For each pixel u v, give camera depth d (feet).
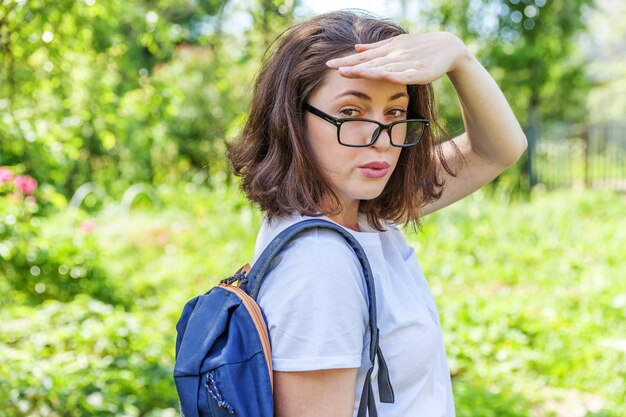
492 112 5.41
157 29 16.80
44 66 13.92
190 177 46.37
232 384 4.19
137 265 28.84
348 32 4.67
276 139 4.69
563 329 19.06
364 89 4.47
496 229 31.73
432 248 28.45
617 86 81.41
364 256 4.45
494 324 19.29
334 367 4.15
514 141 5.62
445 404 4.83
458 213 33.35
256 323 4.30
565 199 41.45
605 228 32.94
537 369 16.92
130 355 16.71
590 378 16.39
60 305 20.06
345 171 4.57
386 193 5.26
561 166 50.26
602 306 20.81
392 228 5.48
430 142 5.23
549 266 26.58
